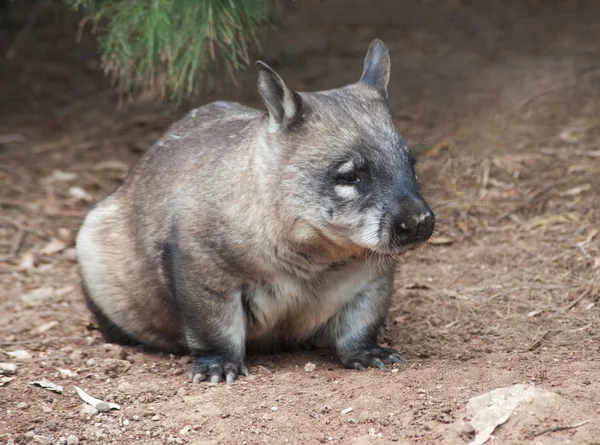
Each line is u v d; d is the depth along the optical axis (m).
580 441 7.10
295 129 9.03
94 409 8.45
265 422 8.05
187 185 9.70
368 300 9.75
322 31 20.48
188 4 11.60
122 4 12.52
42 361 10.09
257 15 12.12
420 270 12.51
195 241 9.36
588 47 18.97
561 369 8.77
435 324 10.84
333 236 8.92
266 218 9.04
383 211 8.67
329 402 8.34
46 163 16.98
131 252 10.48
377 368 9.50
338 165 8.84
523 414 7.36
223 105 11.02
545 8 21.12
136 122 18.12
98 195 15.95
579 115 16.58
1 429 8.15
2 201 15.66
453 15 21.06
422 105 17.27
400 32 20.39
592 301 11.05
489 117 16.67
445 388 8.38
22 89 19.62
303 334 10.01
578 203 13.85
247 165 9.23
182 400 8.66
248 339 9.98
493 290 11.64
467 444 7.25
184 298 9.53
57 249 14.34
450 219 13.86
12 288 13.09
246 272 9.27
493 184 14.76
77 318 12.04
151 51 11.84
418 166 15.34
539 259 12.40
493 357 9.42
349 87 9.62
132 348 10.95
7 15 21.44
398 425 7.72
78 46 21.00
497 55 19.02
